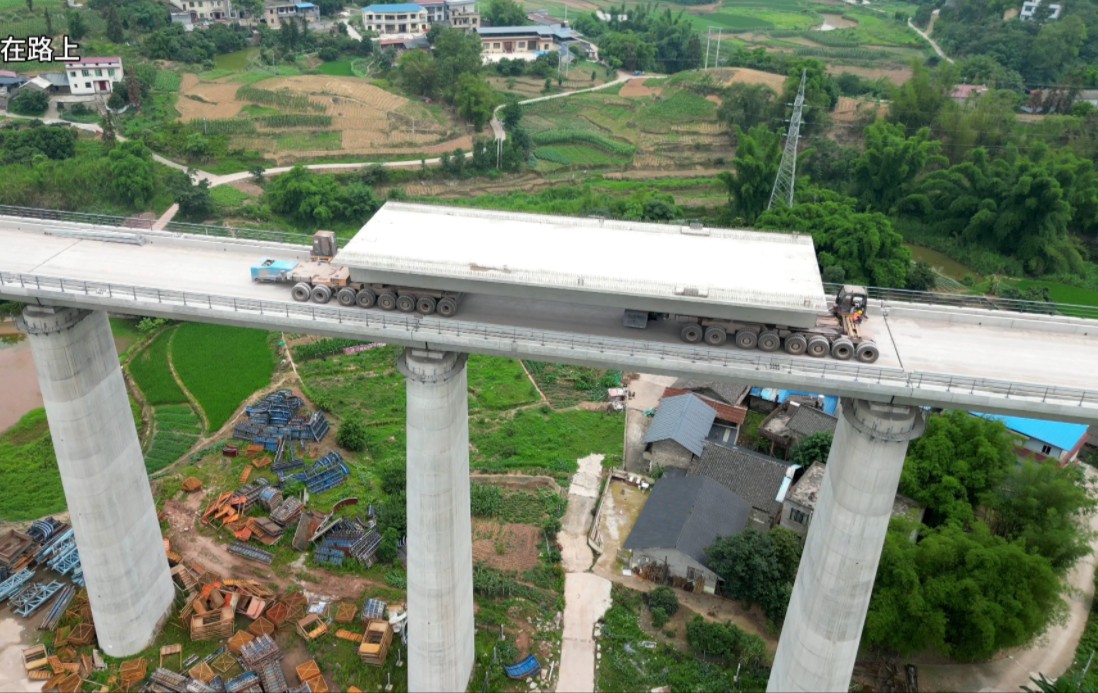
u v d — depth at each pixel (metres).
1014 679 51.12
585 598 56.31
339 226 119.94
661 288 39.59
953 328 45.09
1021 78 174.12
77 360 44.72
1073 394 37.12
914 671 51.00
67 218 108.88
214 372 81.25
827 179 137.38
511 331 40.69
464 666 49.53
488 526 62.31
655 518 59.59
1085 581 58.91
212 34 178.50
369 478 65.69
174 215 114.06
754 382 39.62
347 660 50.97
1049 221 112.38
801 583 44.22
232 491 63.19
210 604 54.31
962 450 60.38
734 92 152.75
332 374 80.94
